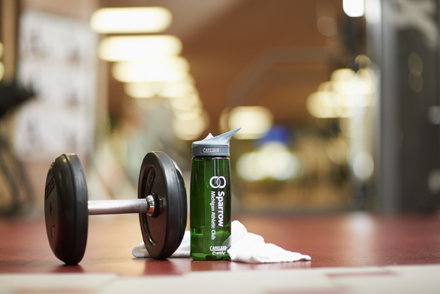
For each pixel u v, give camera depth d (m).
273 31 9.20
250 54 10.43
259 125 16.81
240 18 8.48
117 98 12.50
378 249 1.42
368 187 4.93
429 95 4.58
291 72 10.20
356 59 5.07
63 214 0.97
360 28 5.05
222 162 1.08
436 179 4.58
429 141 4.59
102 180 5.73
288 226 2.96
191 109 15.12
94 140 5.66
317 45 10.01
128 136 9.48
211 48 10.05
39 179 4.70
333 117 6.48
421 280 0.80
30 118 4.61
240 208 6.27
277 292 0.70
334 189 10.53
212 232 1.07
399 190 4.62
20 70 4.49
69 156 1.02
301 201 11.26
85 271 0.93
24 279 0.83
